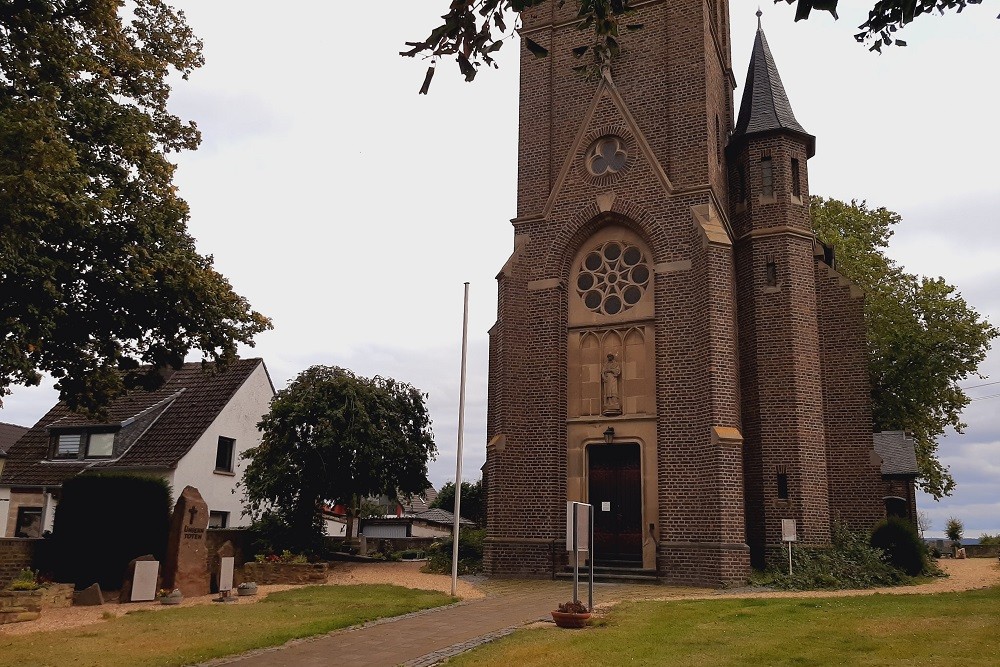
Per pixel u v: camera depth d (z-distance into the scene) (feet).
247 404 120.47
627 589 65.41
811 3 19.06
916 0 20.90
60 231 53.06
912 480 98.73
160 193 61.57
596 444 76.84
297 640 40.73
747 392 79.51
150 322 62.08
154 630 42.93
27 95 53.47
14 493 108.37
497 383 83.92
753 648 35.24
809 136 84.89
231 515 114.73
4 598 50.24
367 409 89.45
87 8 55.31
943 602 49.24
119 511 67.87
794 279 79.87
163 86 67.05
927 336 121.29
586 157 82.43
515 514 75.61
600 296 80.12
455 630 43.86
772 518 74.64
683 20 81.71
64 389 61.77
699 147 78.18
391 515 189.37
